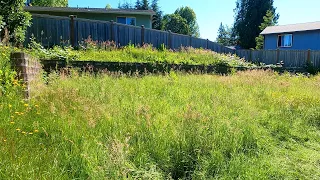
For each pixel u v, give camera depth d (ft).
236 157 8.93
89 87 17.21
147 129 10.21
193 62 37.06
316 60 53.42
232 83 25.53
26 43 32.35
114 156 7.43
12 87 12.17
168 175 7.79
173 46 46.70
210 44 54.24
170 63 32.76
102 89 16.02
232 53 60.39
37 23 33.55
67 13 55.06
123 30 40.42
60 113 10.65
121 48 37.37
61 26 35.35
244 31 132.05
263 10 128.98
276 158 9.77
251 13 130.31
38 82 16.22
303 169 8.98
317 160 9.77
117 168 7.11
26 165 6.73
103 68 27.48
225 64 39.99
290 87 26.30
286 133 12.68
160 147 8.94
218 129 10.71
